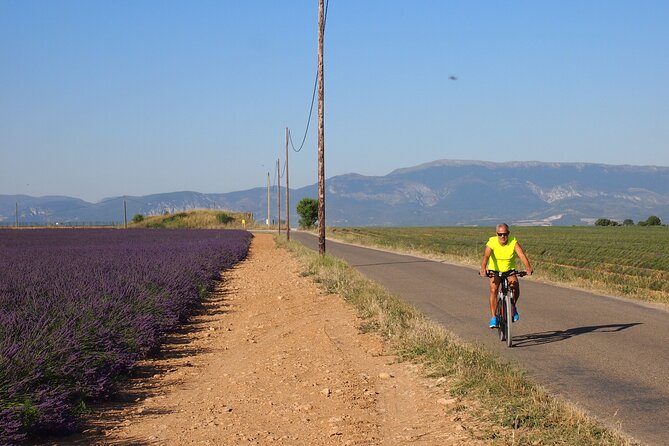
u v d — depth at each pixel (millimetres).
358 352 11586
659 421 7000
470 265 31828
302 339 13102
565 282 22641
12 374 7227
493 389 7984
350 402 8297
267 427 7250
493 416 7051
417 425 7145
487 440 6352
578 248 47781
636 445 6141
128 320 11477
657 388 8445
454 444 6355
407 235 84000
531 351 10961
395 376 9641
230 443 6660
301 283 24328
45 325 9180
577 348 11164
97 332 9883
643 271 30609
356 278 22531
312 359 11148
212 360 11422
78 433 7094
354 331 13570
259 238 79812
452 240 64062
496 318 12062
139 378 9984
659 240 62312
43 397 7125
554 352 10852
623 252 43219
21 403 6812
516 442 6172
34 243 50281
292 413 7828
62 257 27828
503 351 11000
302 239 74375
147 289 14961
